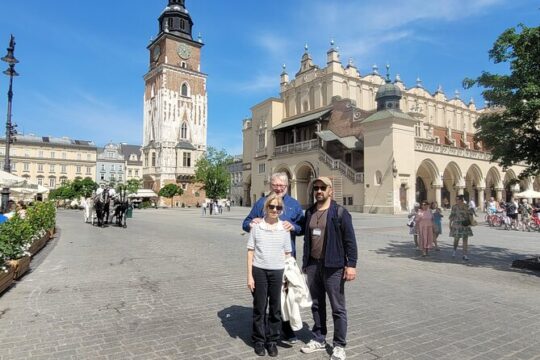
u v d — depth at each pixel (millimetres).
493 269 10359
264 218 4906
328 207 4809
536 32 9203
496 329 5566
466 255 11930
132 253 12797
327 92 50219
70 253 12773
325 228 4742
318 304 4836
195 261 11227
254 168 59688
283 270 4762
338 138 43812
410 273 9758
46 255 12305
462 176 45688
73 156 103375
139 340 5020
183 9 77812
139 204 69562
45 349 4703
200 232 20562
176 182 74438
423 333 5379
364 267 10531
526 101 9148
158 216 39000
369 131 39719
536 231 22141
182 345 4867
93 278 8867
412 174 38688
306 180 50312
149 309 6434
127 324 5656
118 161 110500
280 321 5109
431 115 61156
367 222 26938
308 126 51469
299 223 5309
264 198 5320
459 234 12055
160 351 4668
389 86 40219
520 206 24984
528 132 9945
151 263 10867
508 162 10641
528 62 9422
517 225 23656
